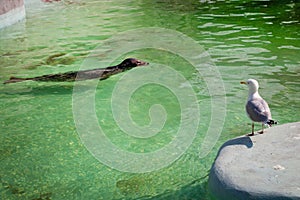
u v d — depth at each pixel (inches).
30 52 522.9
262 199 186.4
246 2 792.9
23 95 385.1
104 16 720.3
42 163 272.1
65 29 636.1
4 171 263.6
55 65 469.7
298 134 235.0
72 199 234.2
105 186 244.7
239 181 198.1
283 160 210.7
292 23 605.9
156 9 761.6
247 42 515.2
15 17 687.1
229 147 228.2
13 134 312.3
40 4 848.3
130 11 756.0
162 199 227.3
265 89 369.1
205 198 224.4
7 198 236.7
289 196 183.3
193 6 776.9
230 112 332.8
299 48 481.1
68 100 370.9
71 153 283.3
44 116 341.4
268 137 235.0
